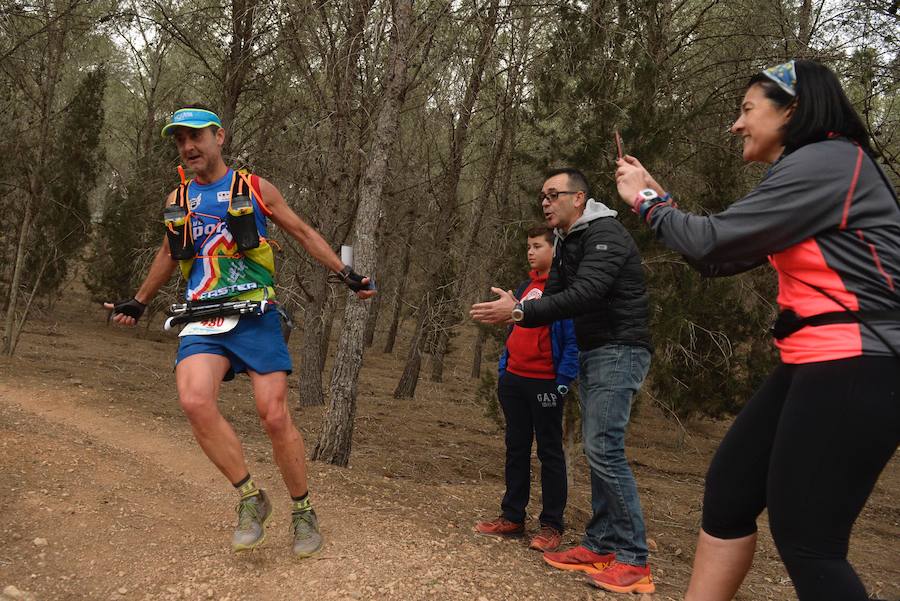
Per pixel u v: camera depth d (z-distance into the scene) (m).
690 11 10.77
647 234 6.57
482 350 19.80
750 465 2.25
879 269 1.97
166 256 3.50
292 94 10.64
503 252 8.98
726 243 2.10
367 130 9.34
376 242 6.28
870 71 8.57
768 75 2.24
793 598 4.43
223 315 3.21
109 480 4.36
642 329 3.73
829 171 2.02
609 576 3.62
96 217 18.30
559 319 3.54
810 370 2.00
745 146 2.34
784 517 2.03
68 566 3.18
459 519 4.69
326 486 4.93
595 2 7.20
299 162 9.88
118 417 7.07
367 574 3.23
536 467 8.27
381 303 15.13
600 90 6.91
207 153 3.25
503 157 11.79
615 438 3.71
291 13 7.69
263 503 3.32
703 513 2.40
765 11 10.00
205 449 3.20
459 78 8.29
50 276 16.08
